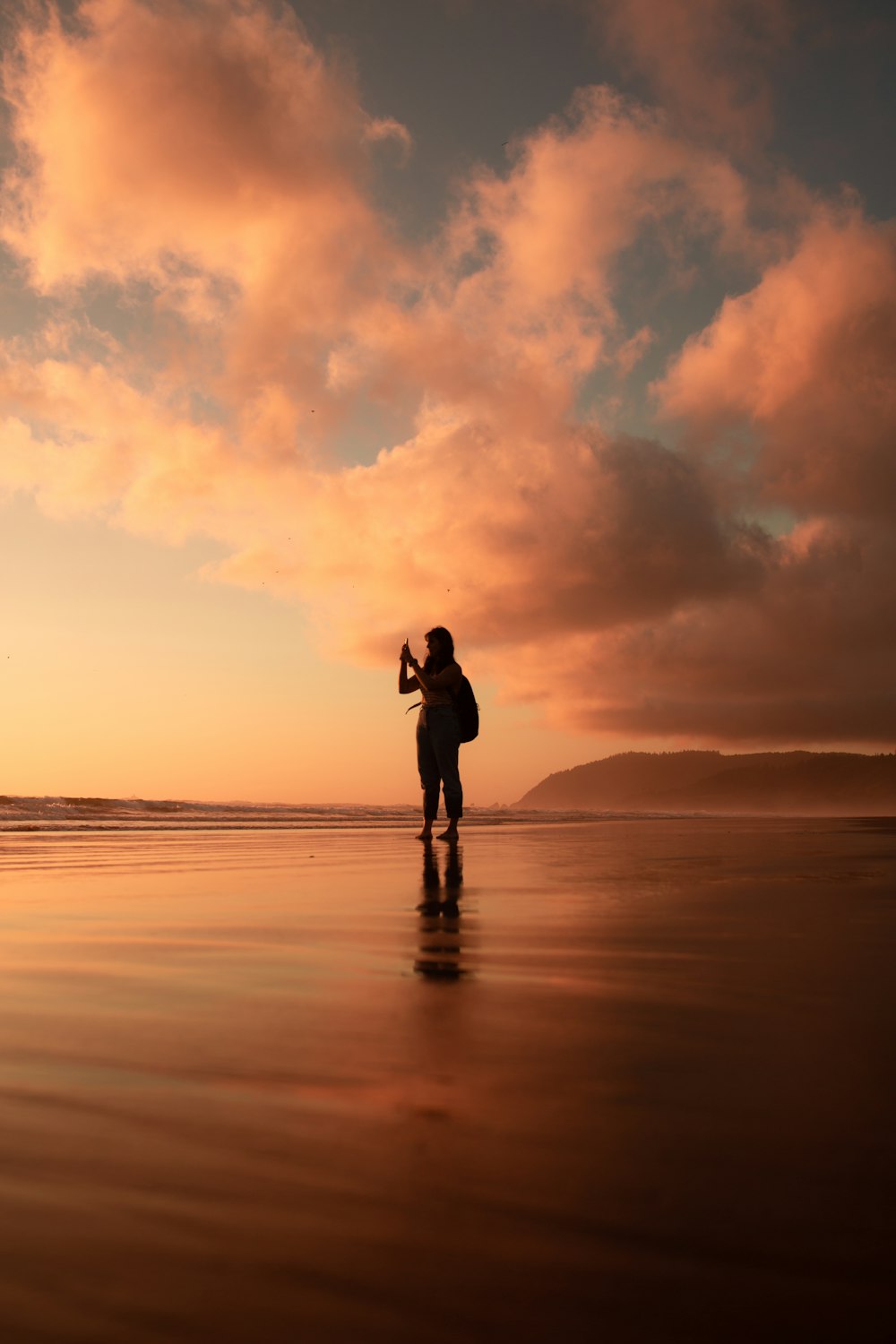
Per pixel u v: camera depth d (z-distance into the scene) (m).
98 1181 0.82
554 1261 0.68
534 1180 0.82
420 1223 0.74
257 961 1.93
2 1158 0.87
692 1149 0.89
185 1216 0.76
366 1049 1.24
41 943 2.17
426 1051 1.23
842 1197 0.78
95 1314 0.62
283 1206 0.77
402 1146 0.90
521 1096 1.04
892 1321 0.60
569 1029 1.35
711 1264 0.67
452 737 7.29
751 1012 1.44
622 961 1.87
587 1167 0.85
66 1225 0.74
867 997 1.54
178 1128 0.95
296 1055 1.22
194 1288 0.65
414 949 2.05
